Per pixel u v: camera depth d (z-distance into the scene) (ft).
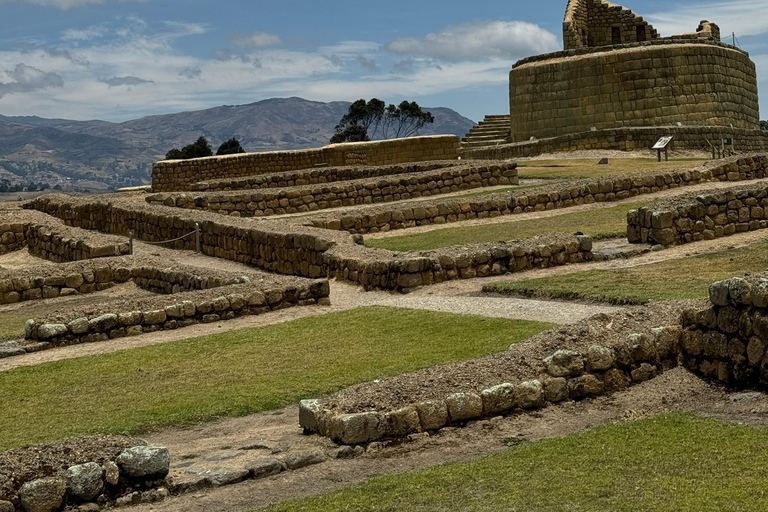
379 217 103.55
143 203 128.77
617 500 27.53
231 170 195.72
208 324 63.67
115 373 51.13
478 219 106.83
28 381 50.65
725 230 79.20
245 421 40.86
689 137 180.65
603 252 76.89
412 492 29.40
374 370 46.16
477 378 37.63
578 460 31.09
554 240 75.97
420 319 58.85
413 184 132.77
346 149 193.47
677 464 30.04
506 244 76.18
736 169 117.91
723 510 26.32
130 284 90.38
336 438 34.96
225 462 33.83
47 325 60.29
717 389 38.09
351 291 73.97
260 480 32.17
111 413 43.21
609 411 37.06
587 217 99.76
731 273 62.90
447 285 70.90
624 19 239.09
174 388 46.98
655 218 77.15
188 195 126.82
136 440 32.81
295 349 53.57
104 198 144.36
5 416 44.09
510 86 218.38
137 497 30.53
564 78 204.03
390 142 195.21
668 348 40.52
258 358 52.11
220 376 48.73
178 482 31.63
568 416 36.76
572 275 69.26
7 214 130.11
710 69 201.77
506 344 48.96
